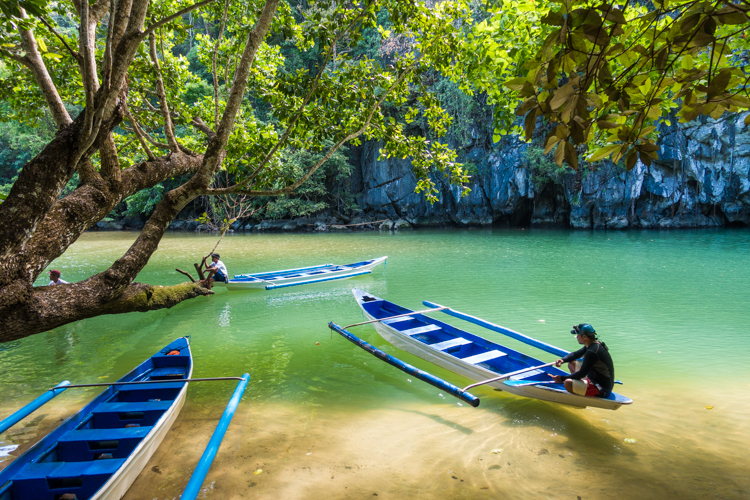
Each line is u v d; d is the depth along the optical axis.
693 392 4.88
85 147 3.33
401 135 8.02
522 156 28.88
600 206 28.41
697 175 25.69
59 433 3.61
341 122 7.72
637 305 8.88
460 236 25.39
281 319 8.35
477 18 19.67
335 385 5.29
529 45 5.53
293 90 6.81
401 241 22.97
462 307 8.89
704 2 1.39
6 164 32.12
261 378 5.50
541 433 4.10
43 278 12.63
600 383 4.19
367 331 7.67
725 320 7.74
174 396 4.69
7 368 5.82
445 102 28.70
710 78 1.52
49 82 4.53
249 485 3.35
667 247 18.25
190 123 8.55
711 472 3.43
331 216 33.75
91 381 5.39
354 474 3.49
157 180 4.96
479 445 3.91
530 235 25.33
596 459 3.65
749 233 23.53
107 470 3.17
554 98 1.40
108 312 4.88
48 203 3.20
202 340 7.07
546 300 9.40
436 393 5.05
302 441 4.00
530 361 5.28
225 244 22.02
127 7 3.78
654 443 3.87
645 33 1.59
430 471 3.52
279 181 7.63
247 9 8.19
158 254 17.80
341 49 27.64
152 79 6.20
